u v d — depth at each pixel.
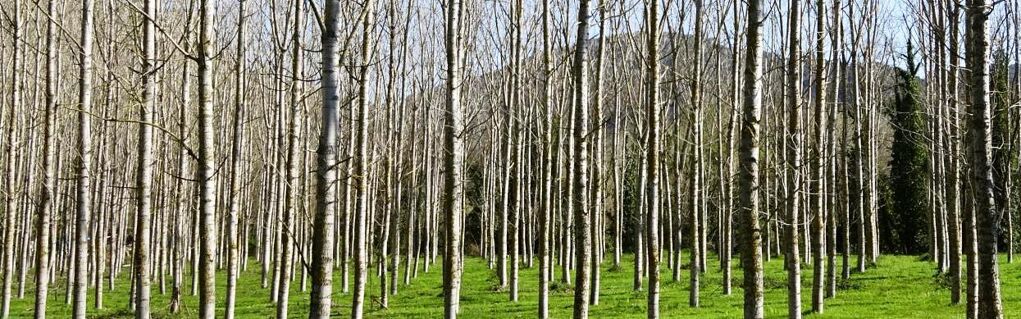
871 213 29.45
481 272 33.28
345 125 24.34
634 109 24.06
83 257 12.51
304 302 23.44
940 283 21.03
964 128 15.16
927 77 22.14
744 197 9.16
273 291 23.53
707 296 21.00
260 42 21.83
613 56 23.86
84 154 12.72
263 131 30.03
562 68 25.81
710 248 45.06
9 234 19.08
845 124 23.16
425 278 30.83
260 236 44.19
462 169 34.16
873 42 25.14
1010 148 12.38
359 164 16.53
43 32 21.80
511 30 21.56
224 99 28.09
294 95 15.20
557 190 28.28
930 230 29.58
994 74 15.47
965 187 13.34
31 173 24.14
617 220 30.16
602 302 20.45
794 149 15.44
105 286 31.03
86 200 12.81
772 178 32.41
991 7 9.70
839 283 22.34
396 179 24.72
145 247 12.41
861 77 26.48
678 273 25.06
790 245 15.03
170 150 26.67
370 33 15.80
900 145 39.66
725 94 27.97
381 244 20.92
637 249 23.47
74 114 26.64
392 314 19.48
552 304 20.42
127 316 20.38
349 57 17.50
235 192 16.28
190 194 29.20
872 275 24.45
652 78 13.02
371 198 32.25
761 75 9.25
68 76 25.89
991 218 9.66
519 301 21.44
